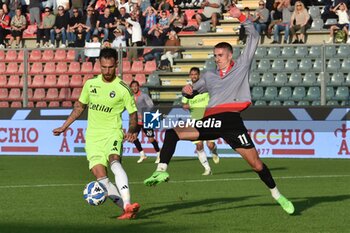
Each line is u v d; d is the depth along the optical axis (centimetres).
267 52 3322
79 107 1456
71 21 4053
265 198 1756
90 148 1432
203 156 2400
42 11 4312
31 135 3281
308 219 1429
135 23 3859
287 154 3064
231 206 1614
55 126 3259
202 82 1476
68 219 1445
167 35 3875
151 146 3184
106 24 3962
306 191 1912
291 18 3809
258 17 3831
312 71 3256
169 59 3278
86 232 1296
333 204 1639
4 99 3466
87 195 1403
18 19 4188
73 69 3406
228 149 3131
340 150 3028
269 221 1405
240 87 1460
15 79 3475
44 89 3406
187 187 2020
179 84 3256
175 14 3941
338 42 3697
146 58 3278
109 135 1428
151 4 4200
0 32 4178
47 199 1764
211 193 1875
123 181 1392
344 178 2261
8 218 1462
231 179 2241
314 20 3859
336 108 3028
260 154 3086
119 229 1321
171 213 1509
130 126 1437
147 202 1692
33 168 2662
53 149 3259
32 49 3369
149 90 3266
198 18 4000
